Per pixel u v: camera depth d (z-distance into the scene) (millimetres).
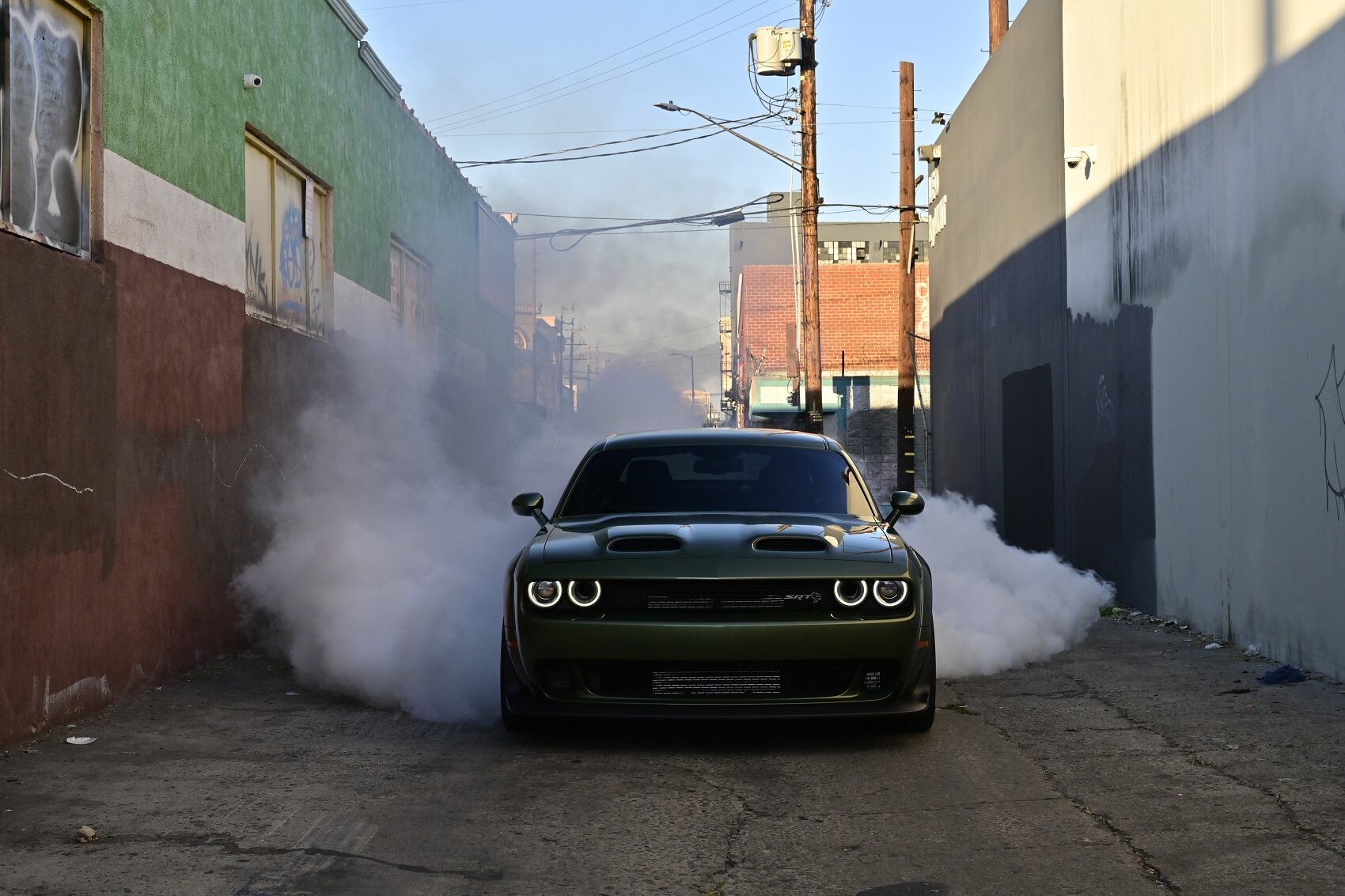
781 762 5422
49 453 6035
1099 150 11906
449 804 4723
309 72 11031
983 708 6641
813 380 22922
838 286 42156
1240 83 8367
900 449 21969
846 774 5199
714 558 5648
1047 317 14125
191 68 8117
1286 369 7676
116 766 5340
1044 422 14320
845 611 5566
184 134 7949
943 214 21141
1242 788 4820
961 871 3908
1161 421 10125
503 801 4777
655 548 5820
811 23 23062
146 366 7242
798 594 5535
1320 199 7176
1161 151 10055
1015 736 5906
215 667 8039
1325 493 7133
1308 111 7320
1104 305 11797
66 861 3988
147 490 7254
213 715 6527
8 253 5652
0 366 5570
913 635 5621
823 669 5578
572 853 4133
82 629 6406
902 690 5633
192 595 7949
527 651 5582
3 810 4609
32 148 6156
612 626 5477
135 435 7086
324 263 11758
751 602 5520
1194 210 9305
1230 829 4285
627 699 5535
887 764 5375
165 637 7512
